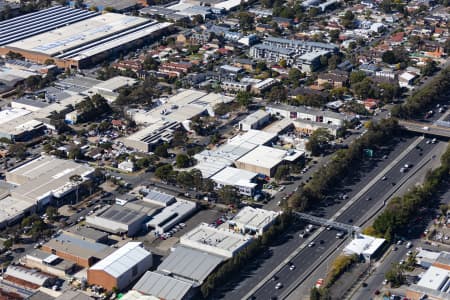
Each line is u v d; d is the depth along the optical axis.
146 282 191.12
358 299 190.00
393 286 195.25
